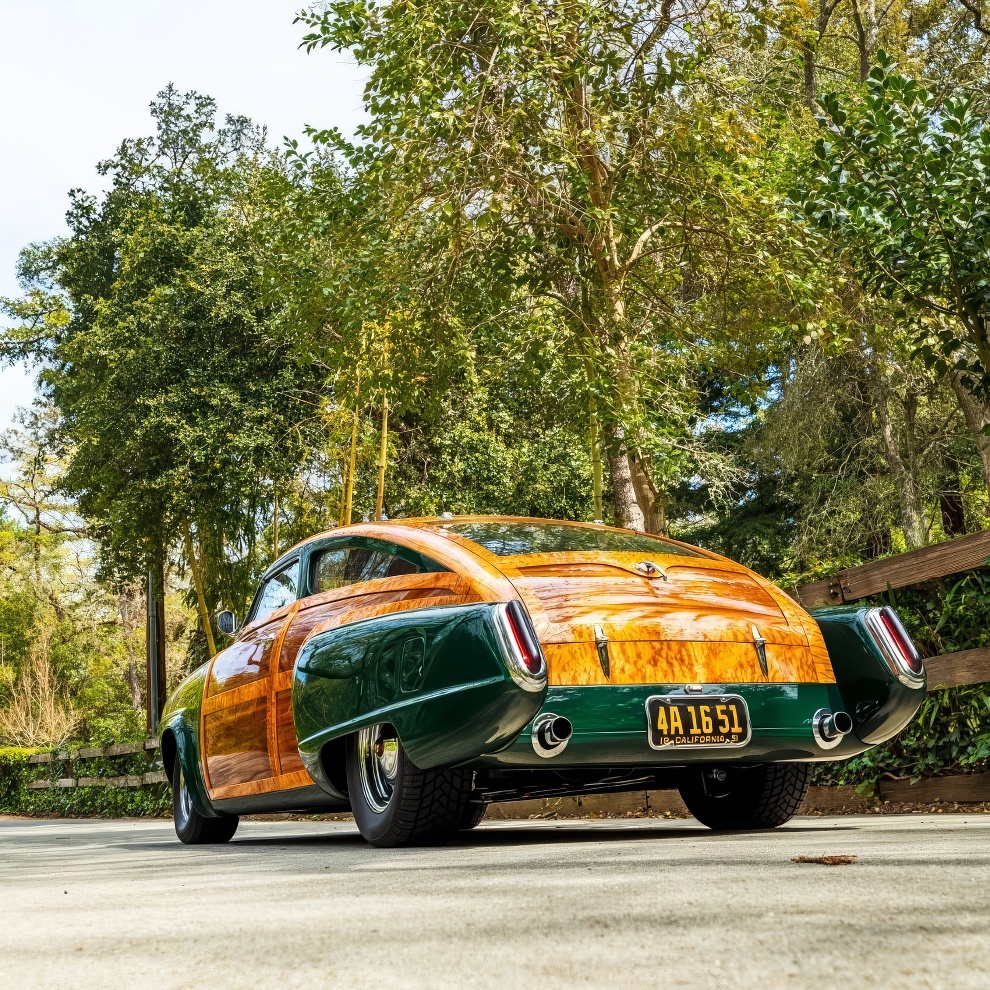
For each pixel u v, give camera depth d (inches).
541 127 422.6
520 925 65.9
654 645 156.4
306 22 419.2
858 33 692.1
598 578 161.8
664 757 155.8
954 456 811.4
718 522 1103.6
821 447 806.5
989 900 67.1
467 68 426.0
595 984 48.6
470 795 156.0
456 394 791.1
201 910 85.7
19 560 1739.7
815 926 59.3
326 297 469.7
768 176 455.5
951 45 726.5
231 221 845.8
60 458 1635.1
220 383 771.4
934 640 229.3
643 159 453.7
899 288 258.5
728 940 56.7
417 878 104.0
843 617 175.9
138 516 812.0
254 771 200.2
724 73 466.6
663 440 422.9
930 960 49.1
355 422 612.4
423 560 165.9
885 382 718.5
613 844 151.4
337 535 193.3
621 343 454.6
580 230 460.4
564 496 831.7
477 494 814.5
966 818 189.6
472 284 477.4
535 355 487.8
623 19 432.8
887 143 243.4
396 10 412.8
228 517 796.6
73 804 621.3
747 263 454.3
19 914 91.8
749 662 162.6
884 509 784.9
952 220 243.1
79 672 1782.7
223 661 218.7
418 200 433.7
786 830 177.6
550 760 149.9
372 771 165.2
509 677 139.9
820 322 438.3
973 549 216.2
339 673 163.9
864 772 242.2
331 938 65.9
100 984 56.0
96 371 847.7
